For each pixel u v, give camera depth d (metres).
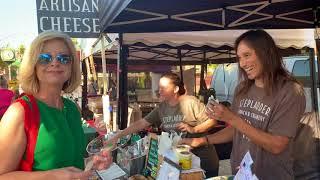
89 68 8.60
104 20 3.50
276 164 1.88
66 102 1.74
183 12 3.48
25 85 1.53
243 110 2.05
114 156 2.71
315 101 3.56
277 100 1.85
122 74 4.95
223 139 2.47
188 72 8.02
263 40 1.88
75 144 1.67
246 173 1.70
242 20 3.85
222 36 5.25
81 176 1.42
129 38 4.82
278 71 1.90
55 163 1.48
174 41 5.04
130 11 3.27
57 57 1.55
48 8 5.52
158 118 3.31
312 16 3.87
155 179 2.30
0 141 1.37
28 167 1.43
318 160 3.29
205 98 7.50
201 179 2.10
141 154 2.61
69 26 5.61
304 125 3.33
